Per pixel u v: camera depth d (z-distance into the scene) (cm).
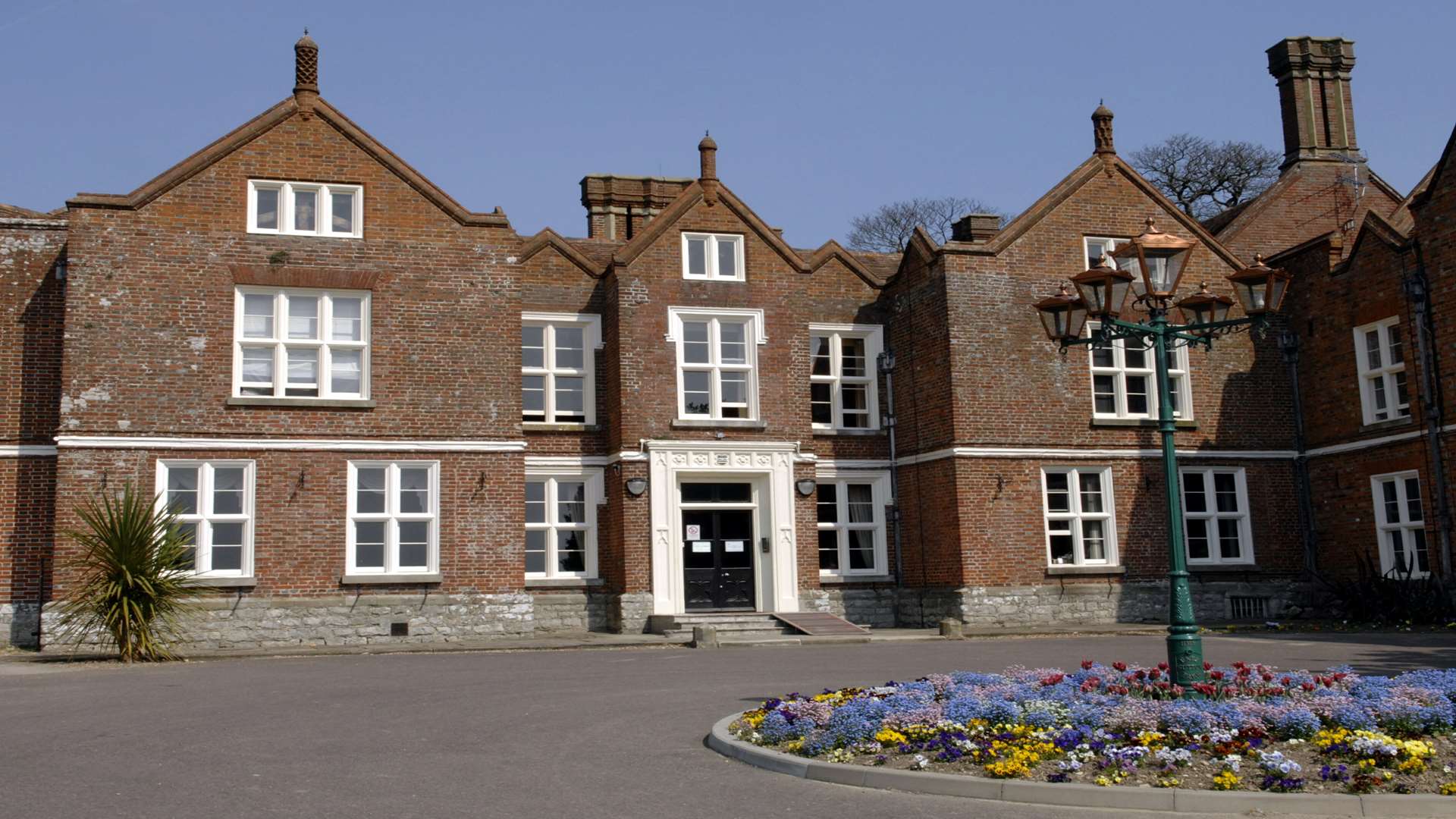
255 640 2303
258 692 1560
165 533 2098
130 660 2011
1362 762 955
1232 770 969
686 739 1210
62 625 2119
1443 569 2525
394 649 2231
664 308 2720
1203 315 1355
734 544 2744
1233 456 2889
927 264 2839
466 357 2497
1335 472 2844
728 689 1588
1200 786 938
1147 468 2842
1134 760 988
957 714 1135
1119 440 2828
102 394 2284
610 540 2688
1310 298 2917
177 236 2362
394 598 2394
